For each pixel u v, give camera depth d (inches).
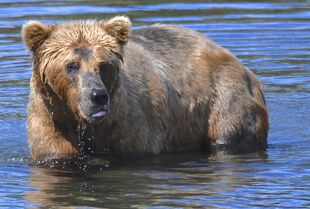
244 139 608.7
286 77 767.7
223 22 922.7
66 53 513.3
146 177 522.9
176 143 598.9
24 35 523.8
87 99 499.8
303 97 718.5
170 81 589.9
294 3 1019.9
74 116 537.6
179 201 473.1
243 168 544.1
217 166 550.9
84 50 512.1
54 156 549.6
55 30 526.9
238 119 604.7
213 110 605.3
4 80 751.1
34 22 523.8
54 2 1013.8
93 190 495.8
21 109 685.3
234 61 617.0
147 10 970.7
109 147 559.8
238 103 605.6
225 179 517.0
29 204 470.6
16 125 645.9
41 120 547.8
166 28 615.5
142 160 563.5
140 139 562.3
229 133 603.5
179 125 596.4
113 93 528.7
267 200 474.9
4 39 859.4
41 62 524.1
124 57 557.6
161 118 577.9
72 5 993.5
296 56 821.9
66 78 513.3
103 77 513.7
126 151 561.0
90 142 558.9
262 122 615.8
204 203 469.4
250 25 914.1
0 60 799.1
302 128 645.9
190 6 997.2
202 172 535.2
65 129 550.3
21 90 728.3
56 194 489.1
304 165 550.0
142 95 563.8
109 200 476.4
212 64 608.7
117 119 546.6
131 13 951.6
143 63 573.3
